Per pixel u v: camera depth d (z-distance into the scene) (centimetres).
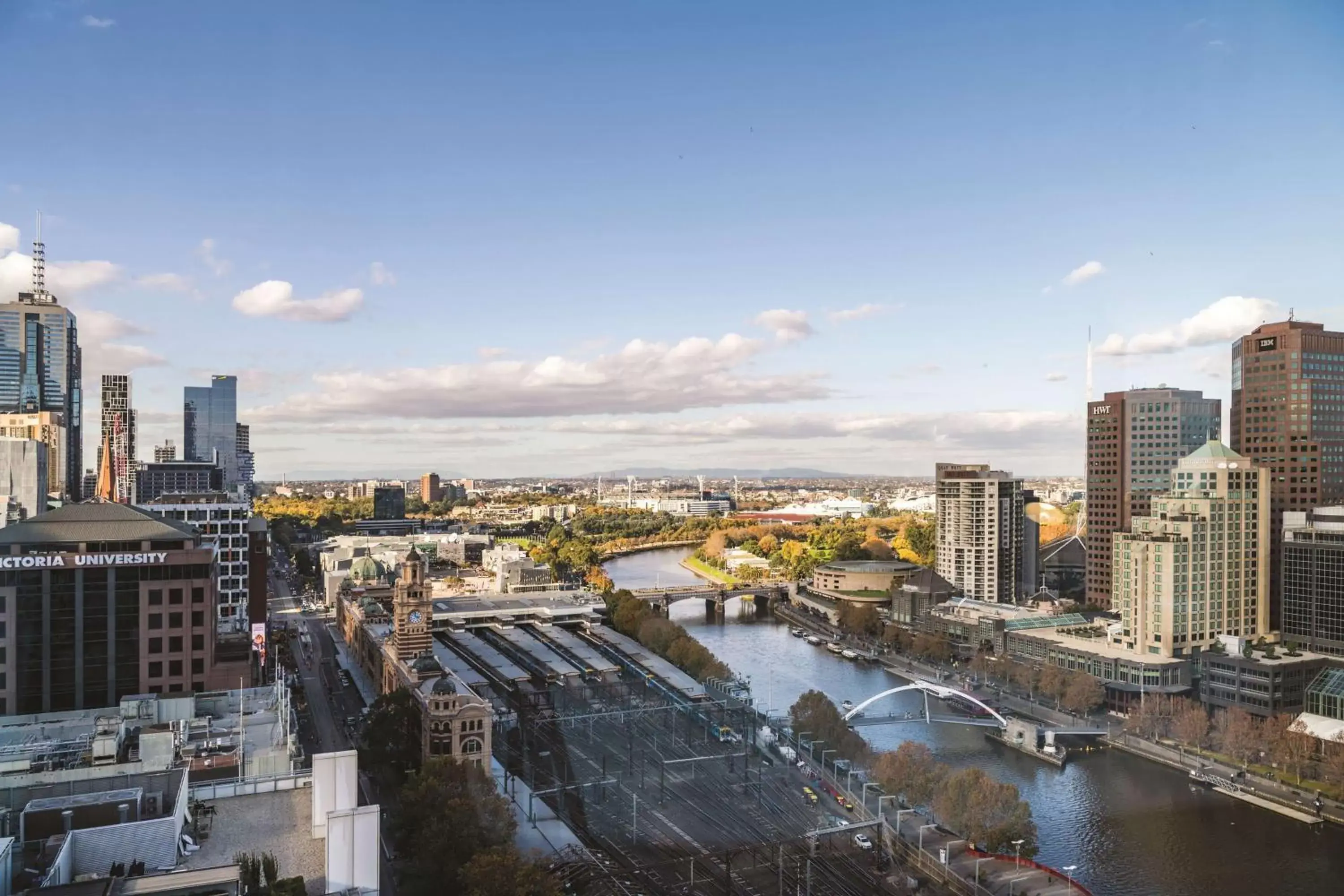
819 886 19362
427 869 17350
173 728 19425
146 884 11138
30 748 18750
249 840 13950
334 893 12212
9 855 11656
